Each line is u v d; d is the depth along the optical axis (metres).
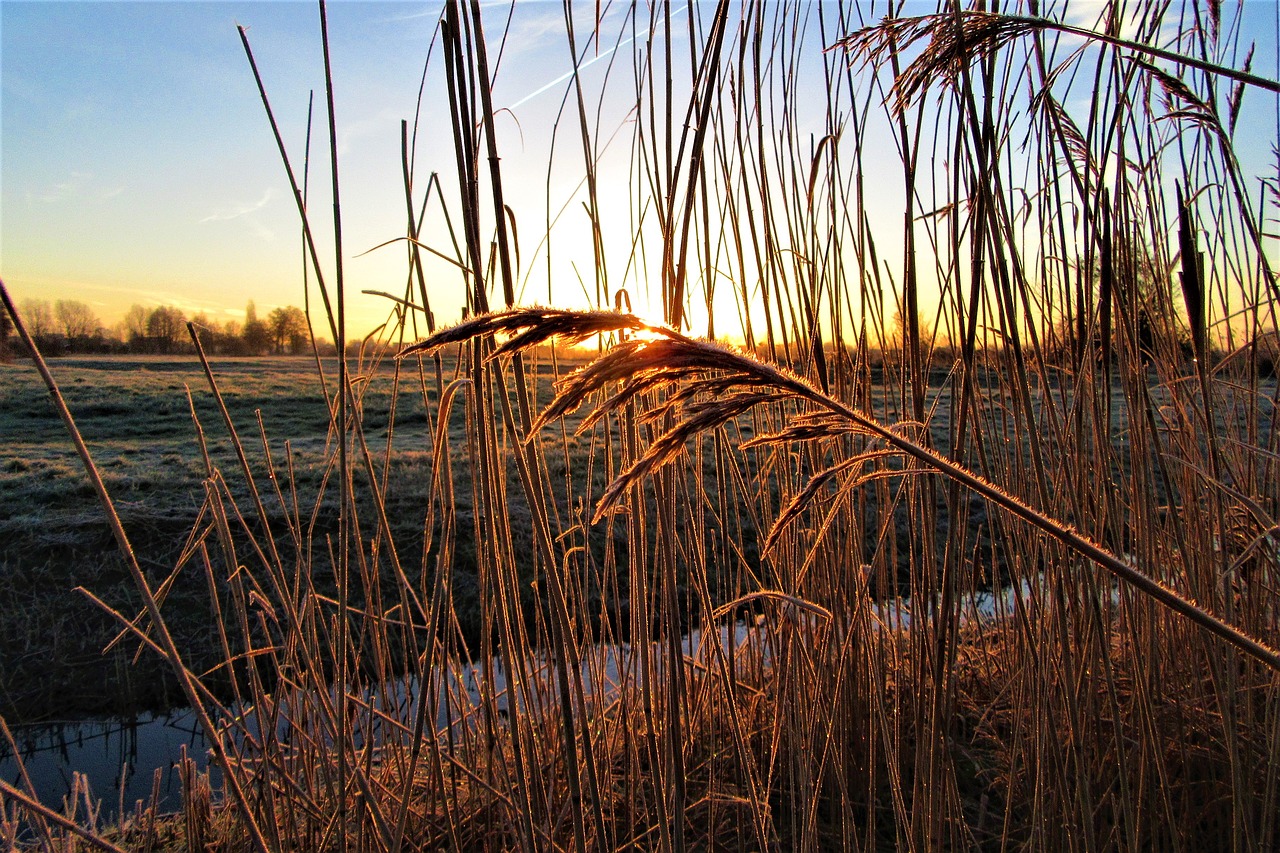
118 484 8.59
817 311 1.79
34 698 5.40
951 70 1.46
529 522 6.23
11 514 7.69
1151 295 2.19
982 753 2.70
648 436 1.66
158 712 5.41
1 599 6.30
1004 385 2.13
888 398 2.06
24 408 15.11
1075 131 1.89
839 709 2.00
